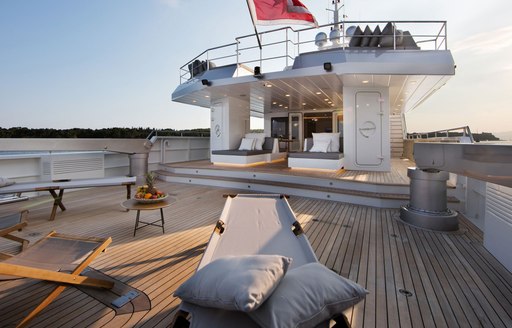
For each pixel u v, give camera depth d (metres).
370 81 6.06
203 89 7.22
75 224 3.65
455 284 2.06
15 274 1.47
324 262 2.45
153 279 2.18
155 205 3.19
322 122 11.62
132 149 6.81
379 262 2.45
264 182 5.96
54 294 1.68
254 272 1.00
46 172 5.71
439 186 3.39
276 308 0.91
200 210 4.42
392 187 4.67
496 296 1.90
